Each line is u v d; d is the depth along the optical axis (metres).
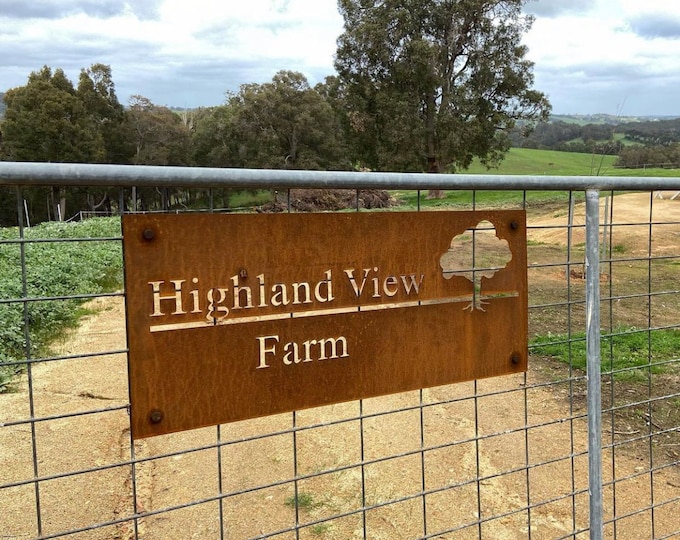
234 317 1.72
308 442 4.31
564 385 5.34
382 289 1.92
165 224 1.62
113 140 47.50
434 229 1.99
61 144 41.50
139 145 49.59
